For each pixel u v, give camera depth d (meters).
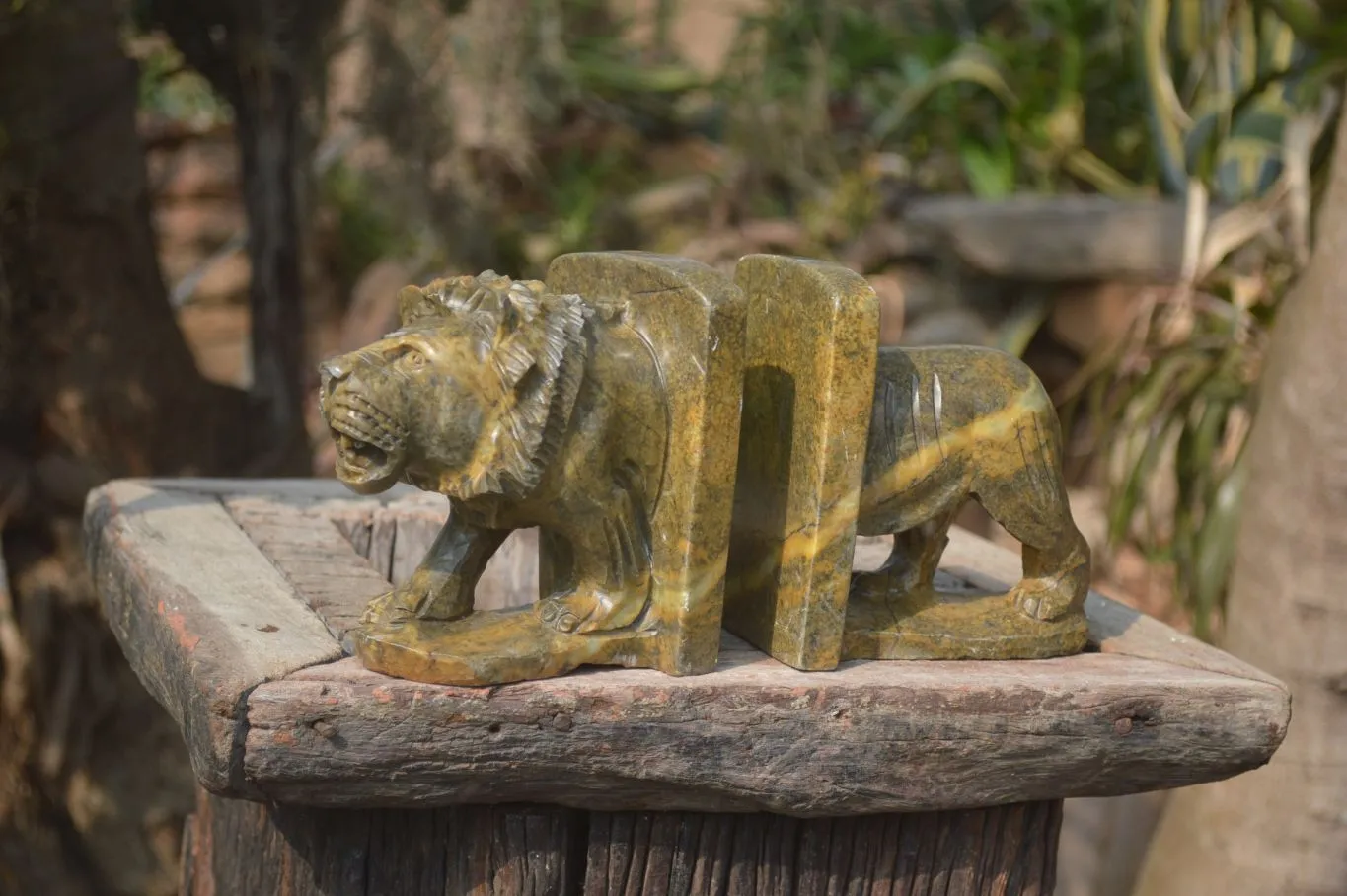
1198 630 2.57
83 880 2.54
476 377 1.26
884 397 1.41
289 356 2.89
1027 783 1.38
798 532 1.36
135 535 1.72
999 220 3.53
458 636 1.29
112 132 2.51
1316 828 2.00
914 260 3.83
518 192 5.05
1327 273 1.99
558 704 1.25
